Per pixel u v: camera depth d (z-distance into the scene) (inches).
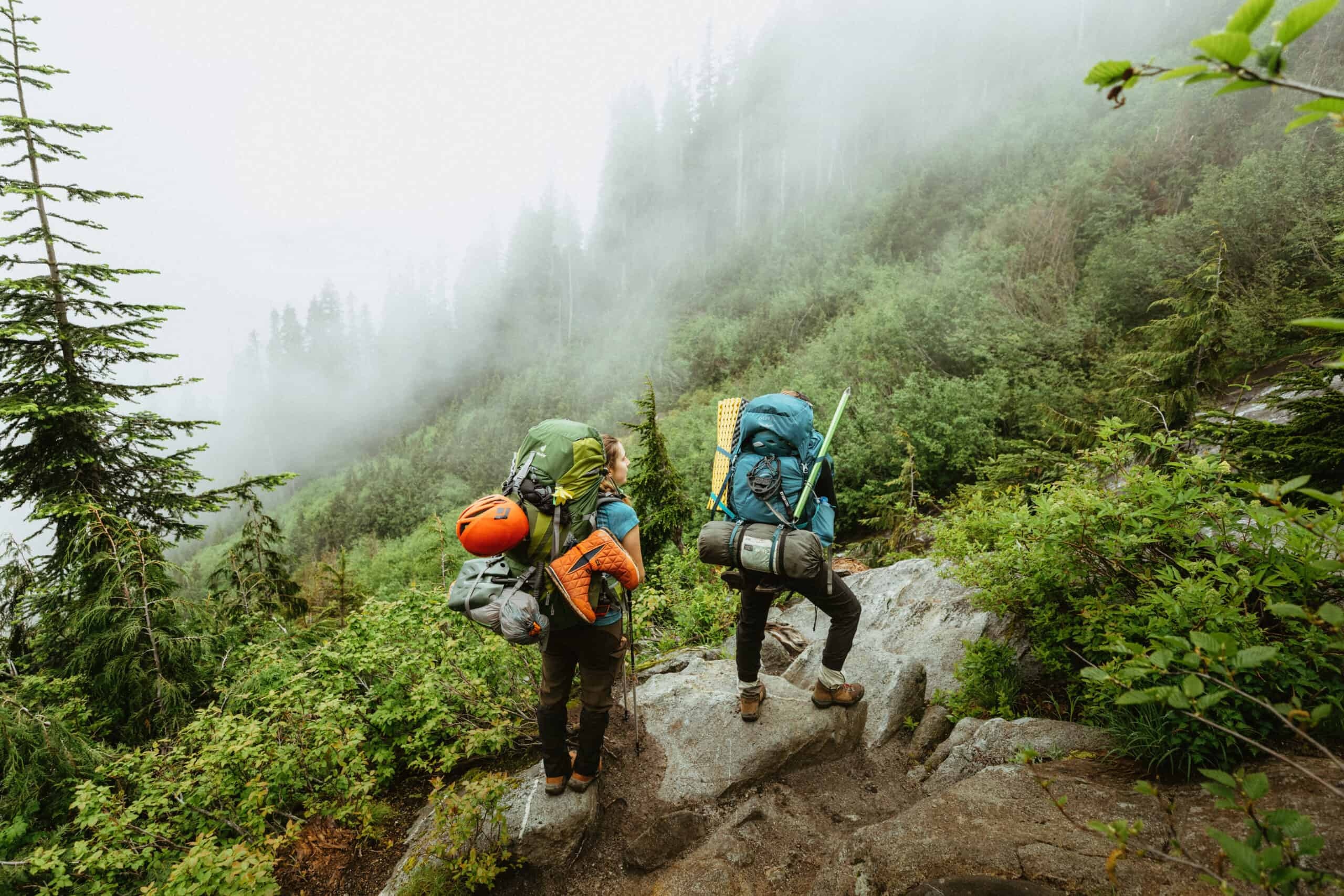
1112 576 114.9
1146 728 89.7
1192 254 466.6
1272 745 81.7
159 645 237.3
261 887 100.6
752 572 112.0
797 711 129.7
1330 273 351.6
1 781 162.9
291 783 128.8
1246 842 48.1
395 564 934.4
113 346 291.6
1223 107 733.3
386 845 122.4
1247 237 446.9
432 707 136.5
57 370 301.0
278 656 198.8
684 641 216.5
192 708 235.0
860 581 210.8
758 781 120.3
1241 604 87.7
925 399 458.3
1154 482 107.1
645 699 140.7
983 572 137.5
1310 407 132.2
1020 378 469.1
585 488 100.4
